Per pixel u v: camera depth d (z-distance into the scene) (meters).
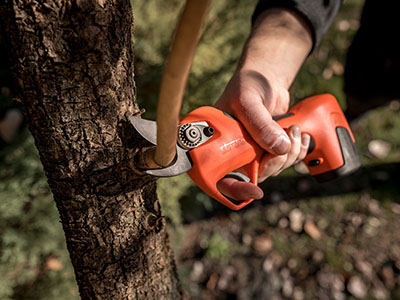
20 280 1.84
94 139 0.73
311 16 1.34
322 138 1.27
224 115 1.00
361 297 2.38
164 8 2.07
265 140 1.01
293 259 2.57
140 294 1.04
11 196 1.82
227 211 2.82
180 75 0.46
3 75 1.83
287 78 1.36
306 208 2.83
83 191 0.78
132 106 0.79
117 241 0.88
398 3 1.82
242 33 2.43
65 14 0.58
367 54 2.11
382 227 2.74
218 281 2.44
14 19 0.58
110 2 0.62
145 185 0.86
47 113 0.67
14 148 1.90
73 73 0.64
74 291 1.96
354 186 2.94
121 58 0.70
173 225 2.36
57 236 1.94
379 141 3.14
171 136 0.57
